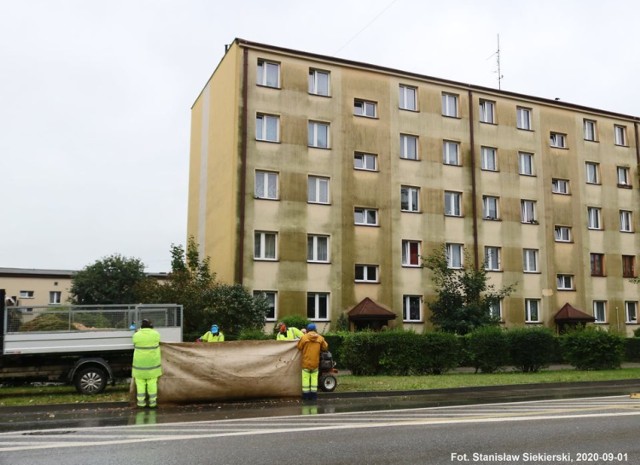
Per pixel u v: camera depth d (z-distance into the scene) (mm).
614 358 23312
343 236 28891
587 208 36250
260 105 28141
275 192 28203
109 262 48125
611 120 38062
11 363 14758
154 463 7266
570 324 33594
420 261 30734
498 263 33062
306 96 29141
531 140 35031
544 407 12578
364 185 29828
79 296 48125
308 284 27797
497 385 16828
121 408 13141
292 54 29094
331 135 29453
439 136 32250
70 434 9516
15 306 14992
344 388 15922
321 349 14859
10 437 9297
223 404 13797
